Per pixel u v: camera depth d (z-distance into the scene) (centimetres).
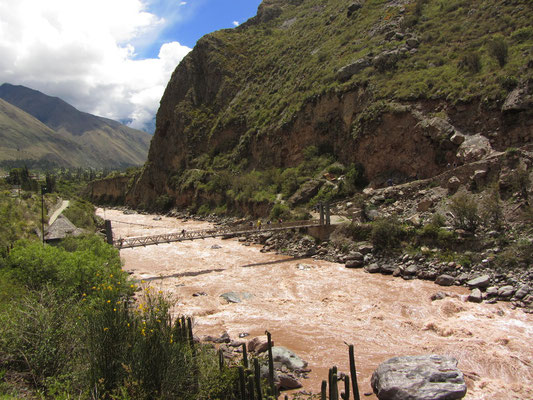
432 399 998
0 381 896
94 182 14200
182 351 958
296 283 2534
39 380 941
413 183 3466
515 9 4378
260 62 8656
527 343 1523
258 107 7362
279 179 5288
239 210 5678
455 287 2253
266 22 10794
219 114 8450
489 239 2489
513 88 3284
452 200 2850
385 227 2941
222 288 2466
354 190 4219
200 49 9762
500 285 2142
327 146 5088
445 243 2644
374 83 4591
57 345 1020
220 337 1599
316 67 6297
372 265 2747
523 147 2892
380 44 5291
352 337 1647
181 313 1970
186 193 7494
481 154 3178
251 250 3784
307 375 1277
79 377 908
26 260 1717
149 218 7538
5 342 997
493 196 2761
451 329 1678
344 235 3325
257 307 2084
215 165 7438
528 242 2298
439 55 4469
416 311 1941
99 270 1755
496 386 1220
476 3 4969
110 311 978
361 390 1170
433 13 5353
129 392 827
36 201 5256
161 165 9406
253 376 870
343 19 7175
